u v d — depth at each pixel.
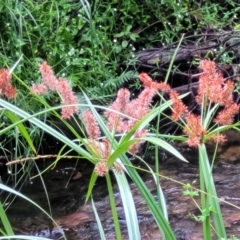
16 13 3.31
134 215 1.29
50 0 3.80
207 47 3.94
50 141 3.42
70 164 3.38
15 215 2.82
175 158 3.43
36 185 3.16
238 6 4.64
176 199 2.90
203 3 4.56
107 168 1.22
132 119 1.22
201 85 1.33
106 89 3.57
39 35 3.60
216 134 1.39
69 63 3.47
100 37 3.81
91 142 1.25
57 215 2.82
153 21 4.29
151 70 3.90
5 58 3.17
